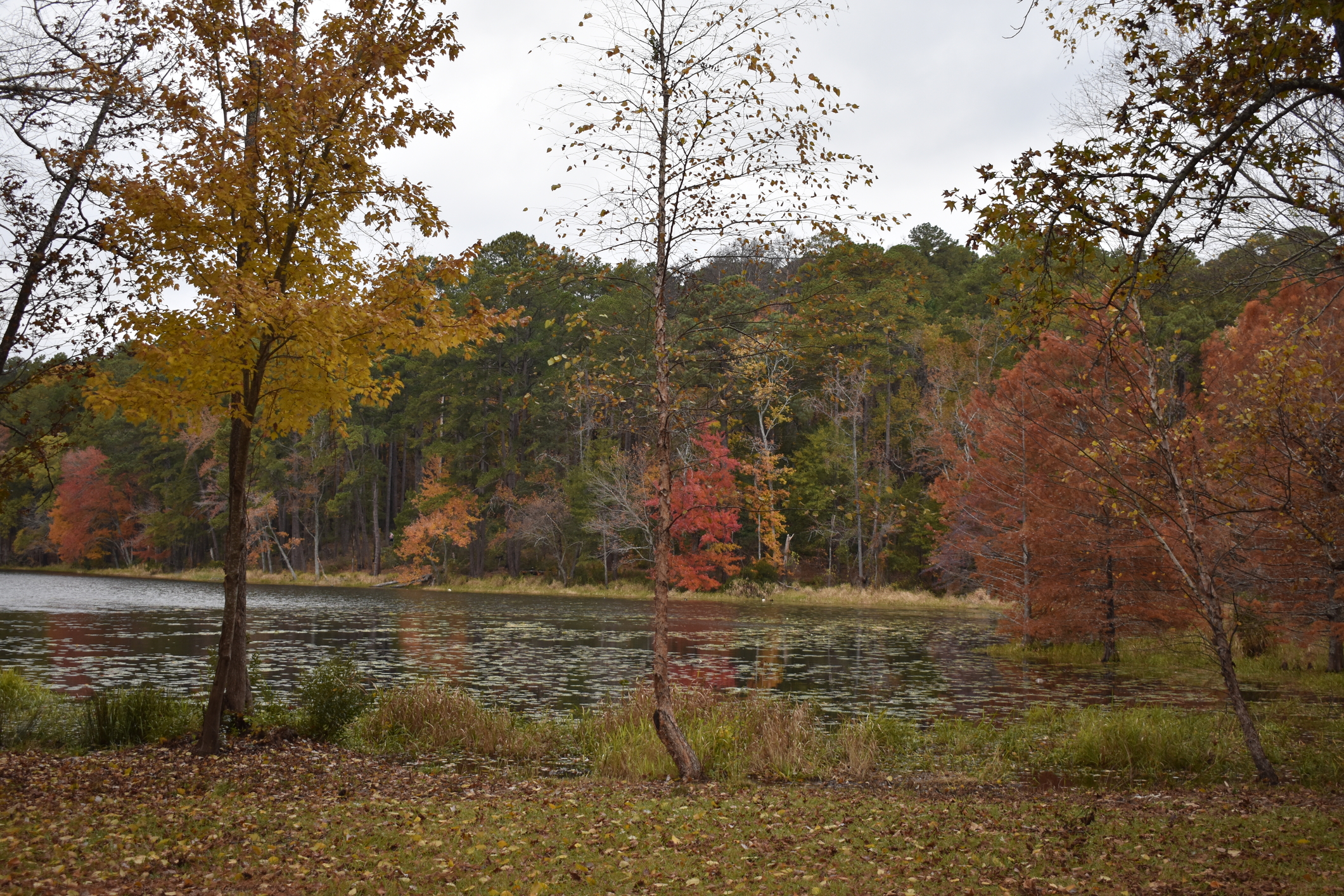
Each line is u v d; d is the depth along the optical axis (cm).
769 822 805
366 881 607
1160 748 1142
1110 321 1113
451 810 832
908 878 622
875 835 755
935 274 6425
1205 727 1274
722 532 4844
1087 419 1380
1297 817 796
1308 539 1412
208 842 691
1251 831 740
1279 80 691
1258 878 612
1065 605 2320
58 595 4516
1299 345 1152
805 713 1336
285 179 1095
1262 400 1066
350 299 1053
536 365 5909
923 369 5541
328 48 1156
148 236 1038
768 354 1188
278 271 1112
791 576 5322
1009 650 2586
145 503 7519
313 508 6681
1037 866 655
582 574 5534
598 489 5025
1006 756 1196
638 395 1189
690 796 938
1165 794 945
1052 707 1513
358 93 1133
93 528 7475
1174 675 2070
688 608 4288
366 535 6906
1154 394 1128
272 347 1098
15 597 4331
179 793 878
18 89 907
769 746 1170
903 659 2391
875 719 1349
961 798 948
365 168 1101
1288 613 1733
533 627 3189
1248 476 1248
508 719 1327
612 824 780
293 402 1192
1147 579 2142
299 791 916
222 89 1114
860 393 4962
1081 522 2216
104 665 1988
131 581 6125
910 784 1048
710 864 656
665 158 1069
